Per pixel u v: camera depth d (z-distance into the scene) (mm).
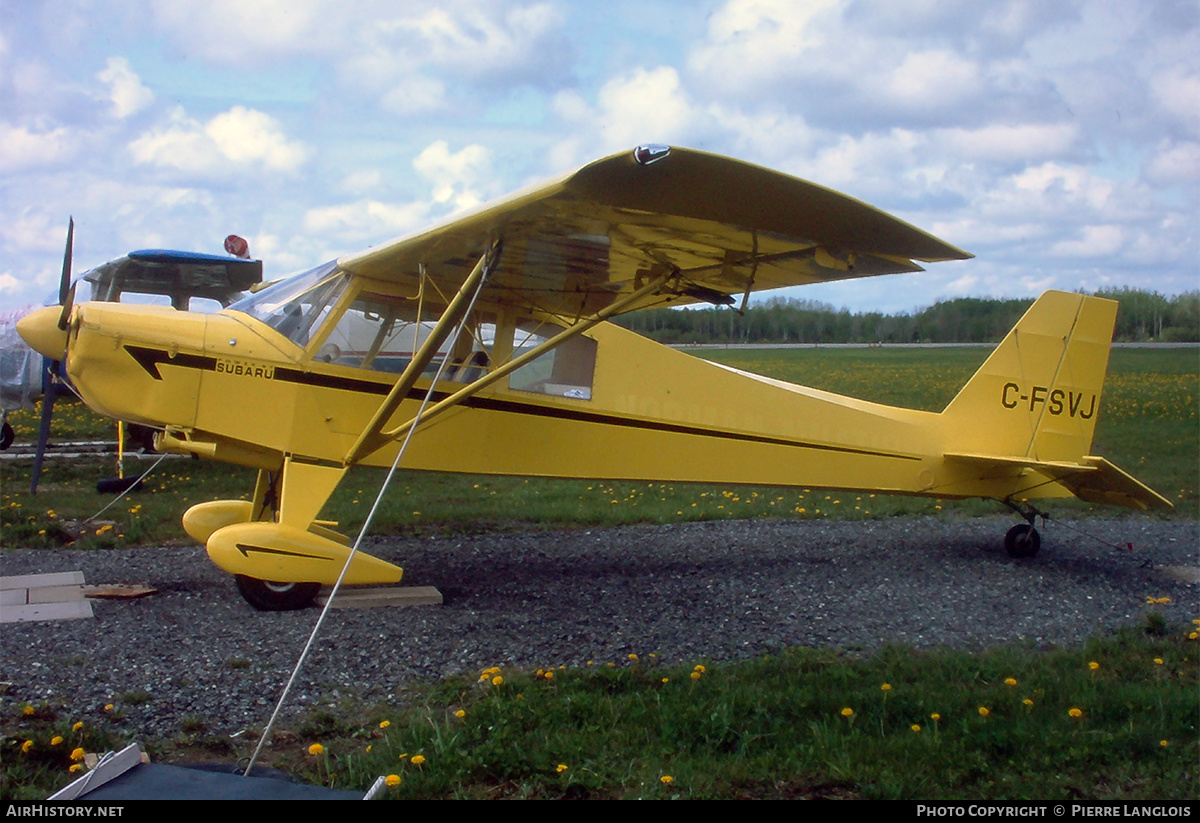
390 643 4594
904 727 3436
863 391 24766
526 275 5496
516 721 3369
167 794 2660
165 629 4699
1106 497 7223
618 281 5500
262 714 3613
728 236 4305
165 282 12492
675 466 6551
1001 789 2916
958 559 7051
